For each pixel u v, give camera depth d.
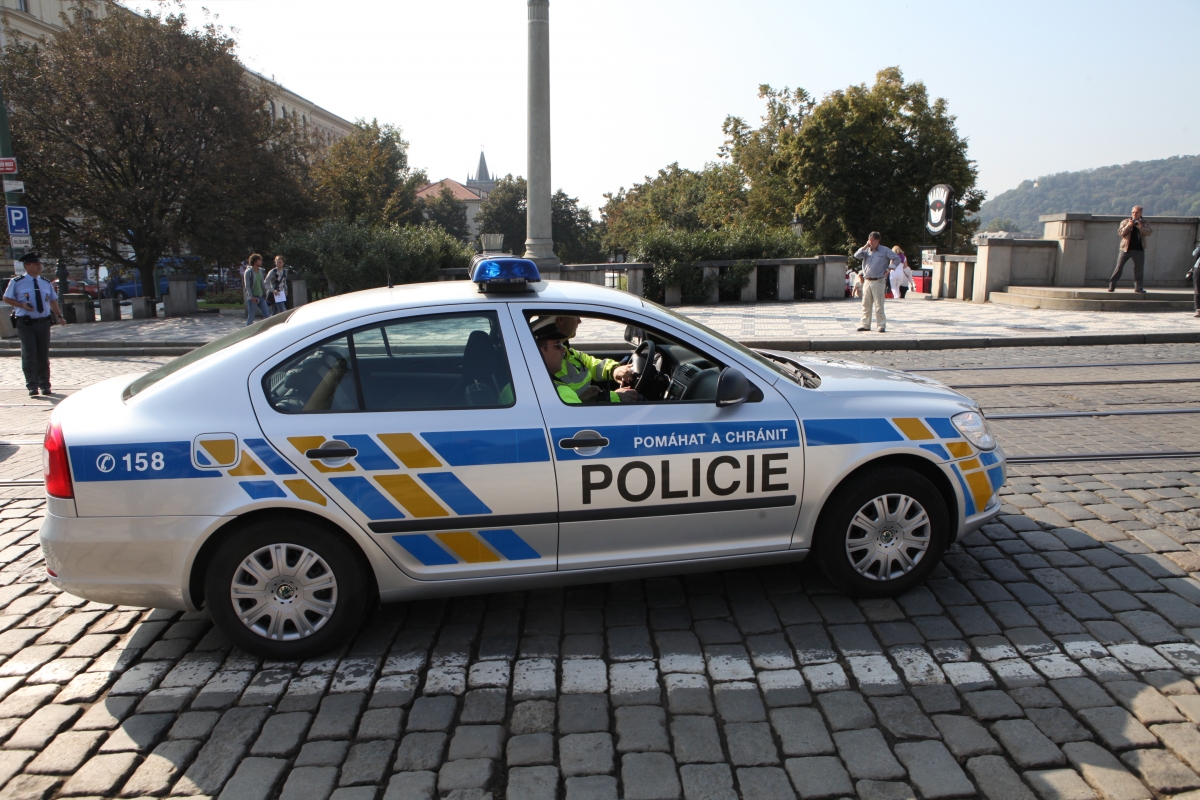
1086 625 3.68
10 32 23.92
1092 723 2.95
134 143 24.25
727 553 3.78
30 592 4.28
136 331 18.09
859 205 39.75
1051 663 3.37
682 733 2.96
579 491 3.56
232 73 24.80
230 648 3.66
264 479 3.35
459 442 3.47
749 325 15.27
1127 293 16.78
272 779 2.75
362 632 3.79
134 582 3.36
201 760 2.86
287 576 3.46
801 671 3.37
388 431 3.43
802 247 22.28
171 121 23.36
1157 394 8.65
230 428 3.35
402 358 3.55
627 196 67.56
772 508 3.76
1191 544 4.56
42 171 23.45
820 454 3.75
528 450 3.51
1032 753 2.79
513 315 3.67
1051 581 4.14
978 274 19.66
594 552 3.67
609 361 4.77
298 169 28.27
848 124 38.38
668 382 4.42
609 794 2.64
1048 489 5.55
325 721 3.09
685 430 3.64
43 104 22.75
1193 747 2.80
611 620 3.86
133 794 2.69
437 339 3.59
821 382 4.05
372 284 21.09
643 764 2.79
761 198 45.25
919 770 2.73
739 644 3.60
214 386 3.42
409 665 3.49
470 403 3.54
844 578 3.91
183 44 24.06
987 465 4.02
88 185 24.19
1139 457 6.24
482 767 2.79
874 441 3.80
